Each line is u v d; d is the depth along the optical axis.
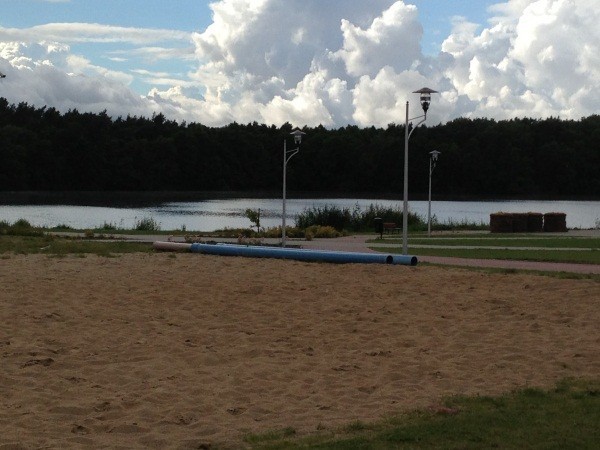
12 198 102.81
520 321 14.80
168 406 9.45
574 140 128.62
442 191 127.31
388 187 129.25
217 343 13.16
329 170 130.62
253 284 19.28
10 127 122.50
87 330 13.95
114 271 21.41
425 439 7.68
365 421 8.57
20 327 13.99
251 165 134.75
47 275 20.30
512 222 46.00
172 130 138.62
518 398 9.36
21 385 10.38
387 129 139.25
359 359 12.02
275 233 41.03
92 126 128.50
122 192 125.38
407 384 10.47
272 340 13.45
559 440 7.59
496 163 125.88
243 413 9.16
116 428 8.57
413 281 19.61
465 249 29.70
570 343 12.77
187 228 53.81
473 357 12.05
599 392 9.60
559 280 19.05
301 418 8.90
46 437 8.27
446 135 131.88
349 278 20.33
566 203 108.38
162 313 15.65
